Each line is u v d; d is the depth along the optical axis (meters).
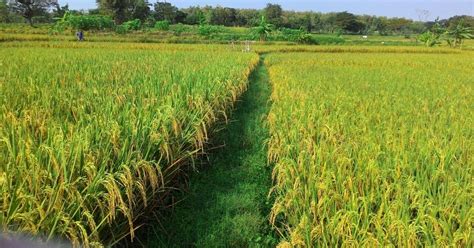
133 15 106.00
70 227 4.18
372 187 5.32
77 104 8.20
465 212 4.59
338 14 131.00
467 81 19.64
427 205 4.71
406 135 8.02
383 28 143.62
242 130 12.17
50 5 103.31
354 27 131.25
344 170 5.87
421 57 41.22
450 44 78.94
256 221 6.44
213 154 9.69
